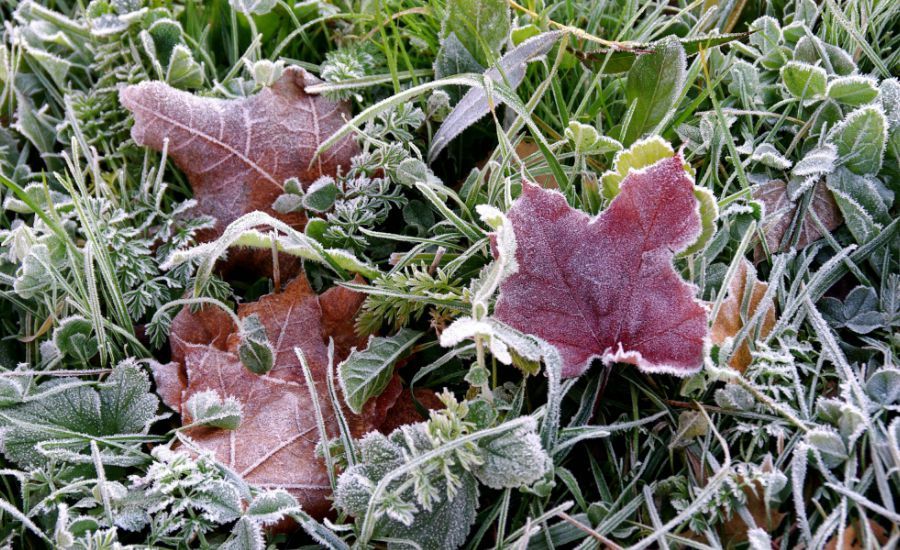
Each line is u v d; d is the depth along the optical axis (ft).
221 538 2.40
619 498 2.37
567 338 2.39
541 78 2.68
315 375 2.49
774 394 2.39
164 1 2.75
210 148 2.60
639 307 2.38
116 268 2.56
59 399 2.47
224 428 2.44
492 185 2.52
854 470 2.31
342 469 2.42
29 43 2.76
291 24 2.79
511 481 2.32
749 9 2.73
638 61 2.55
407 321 2.50
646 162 2.41
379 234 2.52
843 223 2.52
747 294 2.42
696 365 2.34
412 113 2.60
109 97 2.69
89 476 2.43
